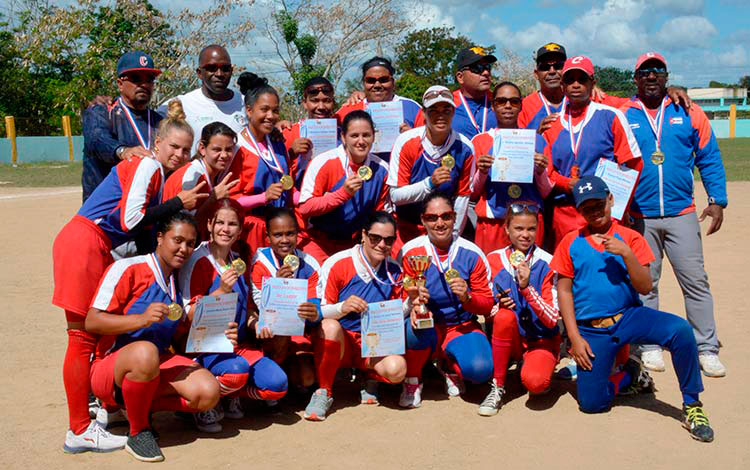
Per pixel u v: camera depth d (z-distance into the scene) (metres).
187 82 30.48
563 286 5.81
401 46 63.34
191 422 5.78
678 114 6.97
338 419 5.79
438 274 6.22
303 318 5.74
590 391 5.71
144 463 4.97
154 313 5.02
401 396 6.09
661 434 5.29
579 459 4.88
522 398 6.22
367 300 6.14
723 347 7.30
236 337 5.53
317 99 7.38
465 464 4.84
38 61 32.16
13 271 12.09
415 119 7.89
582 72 6.64
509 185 6.82
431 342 6.05
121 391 5.19
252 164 6.48
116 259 6.06
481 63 7.56
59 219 18.41
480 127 7.68
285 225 5.86
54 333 8.36
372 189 6.72
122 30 30.17
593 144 6.74
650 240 7.03
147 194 5.31
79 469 4.88
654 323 5.47
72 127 47.22
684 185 6.92
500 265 6.38
